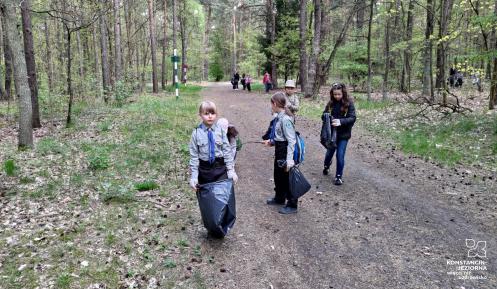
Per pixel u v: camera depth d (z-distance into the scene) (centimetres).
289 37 2822
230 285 421
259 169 871
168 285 419
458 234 532
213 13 6134
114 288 412
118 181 754
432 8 1595
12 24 982
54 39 2997
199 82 5181
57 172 820
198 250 490
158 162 882
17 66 996
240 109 1927
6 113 1789
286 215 606
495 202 632
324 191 713
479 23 1189
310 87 2241
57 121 1498
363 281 428
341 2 2394
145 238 519
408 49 2116
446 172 802
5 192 701
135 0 3153
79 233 534
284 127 572
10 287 412
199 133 489
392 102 1836
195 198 671
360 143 1106
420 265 458
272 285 422
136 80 2642
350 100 721
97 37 3073
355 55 2602
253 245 509
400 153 974
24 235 530
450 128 1152
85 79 2183
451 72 2489
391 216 596
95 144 1061
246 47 6006
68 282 419
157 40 4144
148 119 1441
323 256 482
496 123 1116
